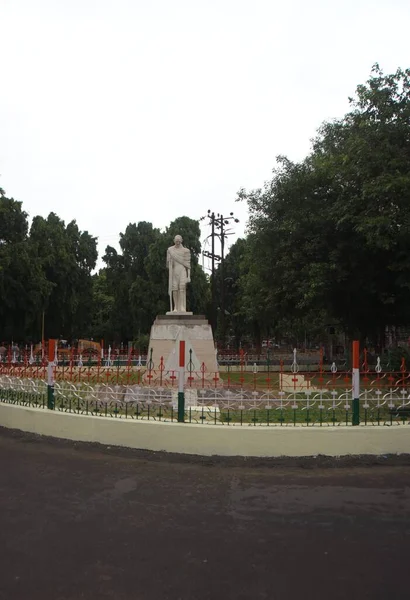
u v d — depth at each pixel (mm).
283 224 14570
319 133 16484
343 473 5309
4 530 3705
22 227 23625
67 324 29672
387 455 5934
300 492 4680
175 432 6094
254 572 3072
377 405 6344
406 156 11227
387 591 2859
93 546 3428
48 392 7277
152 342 13328
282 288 15969
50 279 26766
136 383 8906
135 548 3400
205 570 3090
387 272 13836
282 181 15000
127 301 32625
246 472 5328
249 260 18859
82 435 6645
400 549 3422
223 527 3797
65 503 4324
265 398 6773
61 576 2996
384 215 11242
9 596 2758
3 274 21172
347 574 3057
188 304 28547
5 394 8078
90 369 9578
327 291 14367
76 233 31328
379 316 16594
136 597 2770
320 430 5906
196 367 11266
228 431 5930
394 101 11789
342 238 13602
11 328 23625
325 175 13516
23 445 6488
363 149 11461
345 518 4008
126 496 4531
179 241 14219
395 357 10203
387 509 4227
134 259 32844
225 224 26641
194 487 4816
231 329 35250
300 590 2863
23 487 4773
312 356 31406
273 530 3744
